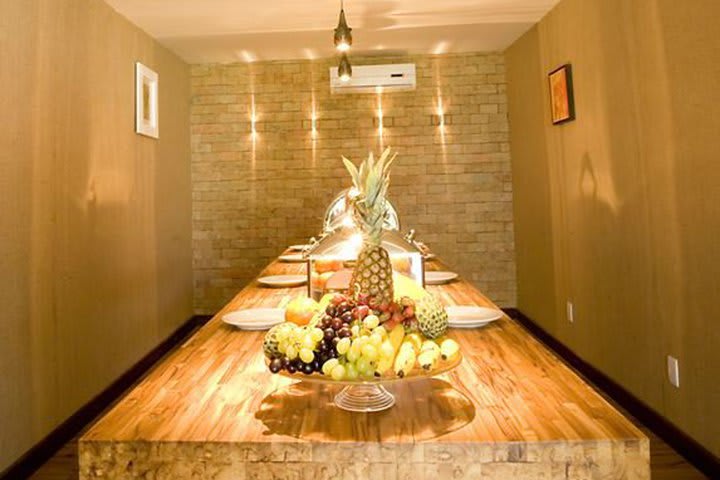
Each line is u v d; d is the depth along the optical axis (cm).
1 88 213
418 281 154
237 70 470
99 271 300
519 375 107
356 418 88
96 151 297
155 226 389
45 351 244
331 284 140
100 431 83
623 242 269
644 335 251
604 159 287
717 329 196
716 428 199
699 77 202
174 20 355
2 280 213
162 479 79
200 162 474
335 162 470
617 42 267
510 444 78
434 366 87
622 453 77
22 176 228
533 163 407
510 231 468
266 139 471
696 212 207
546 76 375
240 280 475
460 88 466
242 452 79
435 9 359
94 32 297
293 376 85
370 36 412
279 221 473
